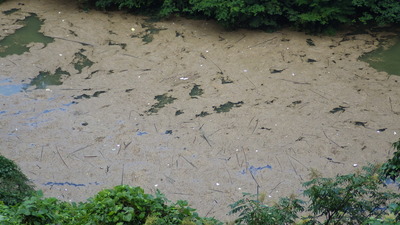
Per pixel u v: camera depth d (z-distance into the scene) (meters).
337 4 19.20
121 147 13.41
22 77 16.55
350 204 6.35
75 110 14.90
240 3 18.81
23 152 13.16
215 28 19.67
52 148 13.34
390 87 15.96
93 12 20.81
